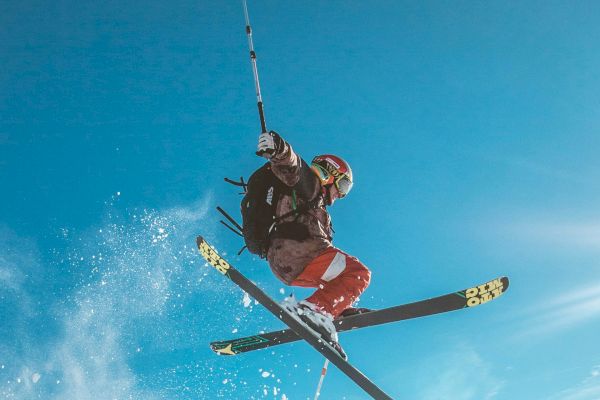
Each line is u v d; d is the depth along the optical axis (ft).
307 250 13.88
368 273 14.32
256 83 14.39
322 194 14.23
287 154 12.85
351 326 15.25
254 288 14.87
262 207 13.88
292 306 14.24
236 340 16.88
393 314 15.11
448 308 14.92
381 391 14.14
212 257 15.53
